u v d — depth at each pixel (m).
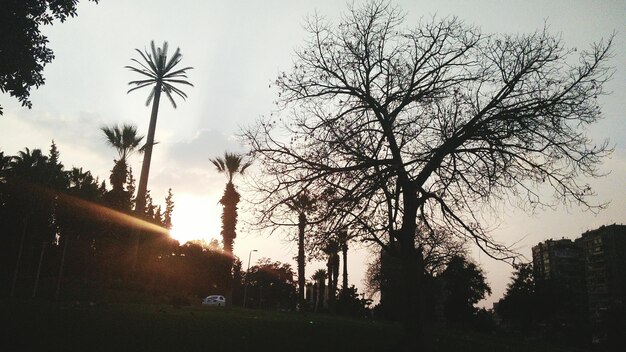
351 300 68.81
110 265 44.59
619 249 90.44
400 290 41.81
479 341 23.91
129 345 10.38
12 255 41.28
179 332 13.90
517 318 69.44
